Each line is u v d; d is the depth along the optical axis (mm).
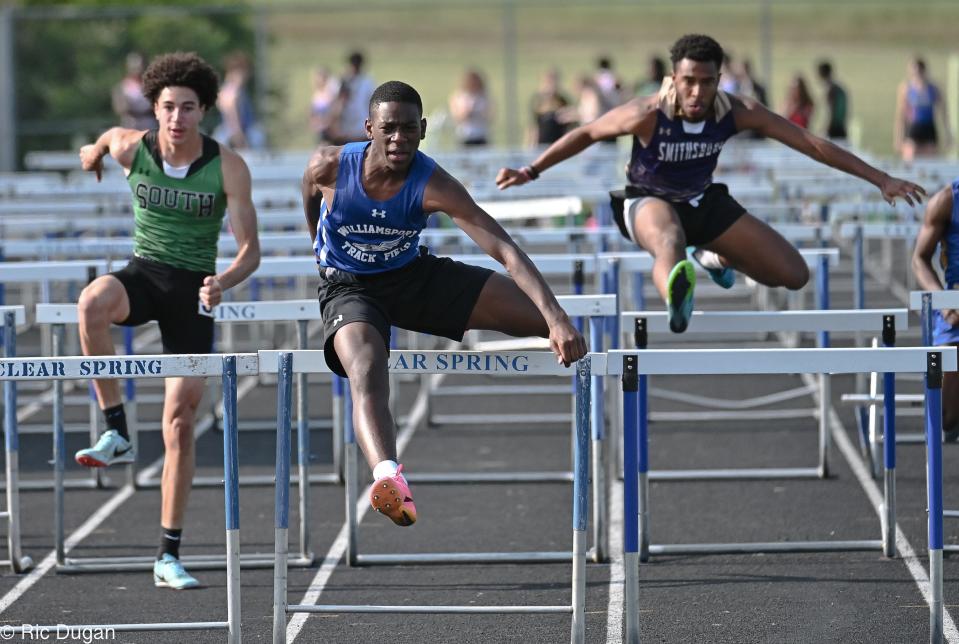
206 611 21359
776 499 27562
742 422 34844
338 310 17797
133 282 21891
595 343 23953
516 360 17594
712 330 21734
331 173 17562
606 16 173125
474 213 17266
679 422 35156
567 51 148000
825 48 137125
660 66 70312
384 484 15445
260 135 76875
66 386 41750
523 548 24578
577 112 76812
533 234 33156
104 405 21422
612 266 25594
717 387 39656
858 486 28391
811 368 17312
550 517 26656
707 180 22781
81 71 89688
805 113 75125
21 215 44406
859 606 21062
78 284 51188
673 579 22625
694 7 172625
